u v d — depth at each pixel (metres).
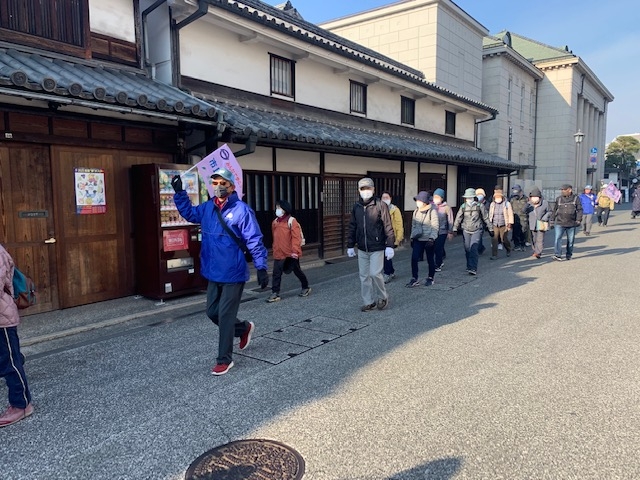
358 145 9.69
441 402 3.58
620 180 62.53
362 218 6.28
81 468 2.80
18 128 5.83
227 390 3.88
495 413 3.38
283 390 3.86
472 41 22.52
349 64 11.36
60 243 6.34
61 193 6.32
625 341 4.94
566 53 32.47
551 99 31.89
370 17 21.38
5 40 5.90
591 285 7.82
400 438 3.07
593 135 40.94
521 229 12.41
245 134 7.39
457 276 8.91
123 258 7.06
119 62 7.28
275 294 7.11
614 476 2.62
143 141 7.20
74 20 6.60
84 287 6.64
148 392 3.87
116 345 5.11
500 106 25.38
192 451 2.97
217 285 4.38
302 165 10.34
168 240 6.88
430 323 5.76
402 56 20.64
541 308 6.37
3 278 3.27
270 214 9.61
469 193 8.90
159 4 7.57
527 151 30.73
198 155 7.97
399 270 9.79
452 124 17.86
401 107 14.68
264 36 9.11
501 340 5.04
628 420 3.25
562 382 3.91
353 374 4.17
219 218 4.24
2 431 3.26
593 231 17.55
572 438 3.02
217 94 8.77
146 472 2.75
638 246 12.66
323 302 6.99
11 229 5.88
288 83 10.45
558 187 32.06
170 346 5.06
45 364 4.55
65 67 6.12
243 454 2.92
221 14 8.12
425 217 7.81
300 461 2.82
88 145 6.53
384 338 5.19
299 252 7.14
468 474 2.67
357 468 2.75
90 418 3.44
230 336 4.26
